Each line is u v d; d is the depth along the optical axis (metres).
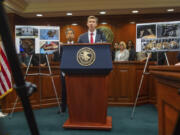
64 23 8.16
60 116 3.56
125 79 4.48
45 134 2.55
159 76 1.23
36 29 3.37
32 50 3.36
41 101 4.30
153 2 6.78
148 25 3.33
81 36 3.16
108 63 2.42
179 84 0.90
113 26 8.00
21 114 3.76
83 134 2.54
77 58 2.48
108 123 2.72
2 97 3.57
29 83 0.43
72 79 2.62
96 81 2.58
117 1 6.89
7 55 0.38
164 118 1.22
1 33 0.36
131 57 5.36
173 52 7.23
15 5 6.52
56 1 6.92
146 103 4.76
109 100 4.53
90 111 2.65
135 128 2.81
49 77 4.41
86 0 6.85
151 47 3.31
